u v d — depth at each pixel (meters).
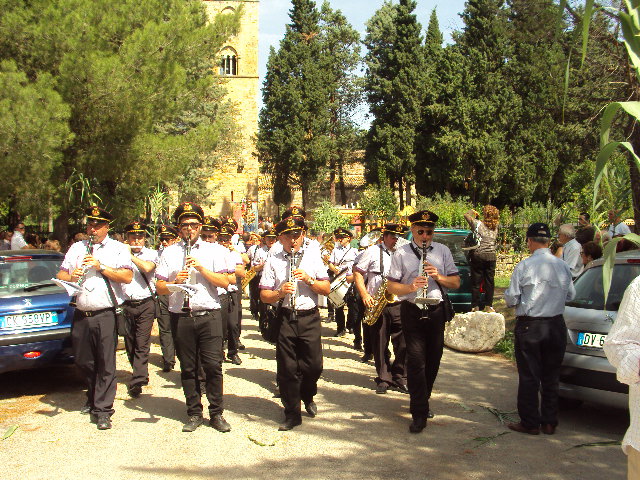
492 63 35.81
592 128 15.73
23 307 7.43
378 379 7.95
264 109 48.06
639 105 2.15
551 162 33.97
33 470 5.26
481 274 11.15
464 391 7.91
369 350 9.84
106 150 16.36
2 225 22.56
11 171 13.73
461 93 35.84
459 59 36.94
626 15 2.21
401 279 6.52
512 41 36.56
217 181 51.28
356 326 10.86
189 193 37.75
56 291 7.86
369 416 6.86
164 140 17.25
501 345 10.39
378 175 38.25
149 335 7.94
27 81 13.91
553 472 5.21
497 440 6.03
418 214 6.48
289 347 6.45
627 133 10.16
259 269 10.46
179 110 17.81
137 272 7.93
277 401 7.53
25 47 14.74
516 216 22.36
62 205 15.44
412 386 6.30
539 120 34.44
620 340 2.99
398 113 39.06
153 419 6.78
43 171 14.02
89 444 5.93
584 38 2.29
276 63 47.34
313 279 6.52
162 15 17.47
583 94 14.88
